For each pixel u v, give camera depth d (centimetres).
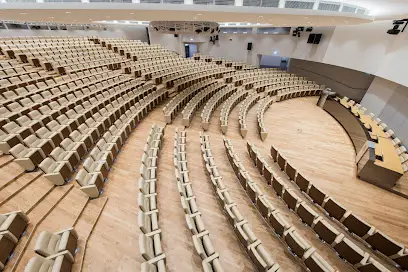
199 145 501
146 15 473
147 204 283
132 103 603
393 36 627
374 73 699
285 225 262
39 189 292
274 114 764
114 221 280
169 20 576
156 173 383
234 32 1424
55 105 493
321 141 584
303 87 1020
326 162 491
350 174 451
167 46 1717
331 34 935
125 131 470
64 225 260
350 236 300
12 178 293
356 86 947
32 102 489
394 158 421
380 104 733
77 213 276
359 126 563
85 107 522
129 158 412
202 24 623
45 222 260
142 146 457
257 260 213
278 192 355
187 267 238
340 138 605
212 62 1361
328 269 210
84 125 438
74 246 231
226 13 432
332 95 805
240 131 582
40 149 329
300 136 607
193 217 266
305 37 1088
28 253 224
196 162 436
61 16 516
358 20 531
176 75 920
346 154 526
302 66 1273
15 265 211
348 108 676
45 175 293
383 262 269
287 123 691
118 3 402
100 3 401
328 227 259
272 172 367
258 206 316
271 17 484
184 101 722
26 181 297
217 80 1027
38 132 372
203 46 1639
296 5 464
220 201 316
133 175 365
